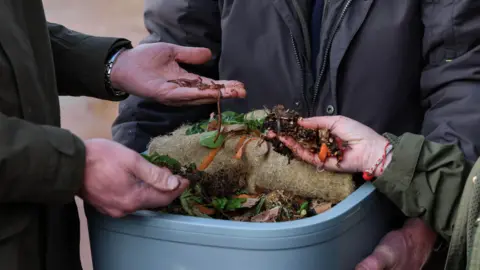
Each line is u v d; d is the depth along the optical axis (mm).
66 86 1491
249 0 1528
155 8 1630
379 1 1453
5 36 1219
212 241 1223
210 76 1650
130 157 1229
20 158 1157
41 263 1279
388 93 1480
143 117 1625
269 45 1524
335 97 1491
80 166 1202
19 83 1228
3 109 1217
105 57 1462
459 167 1287
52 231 1286
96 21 3783
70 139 1200
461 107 1403
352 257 1287
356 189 1334
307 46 1501
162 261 1259
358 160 1322
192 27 1614
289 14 1488
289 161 1336
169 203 1282
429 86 1458
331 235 1230
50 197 1195
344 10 1457
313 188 1325
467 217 1255
